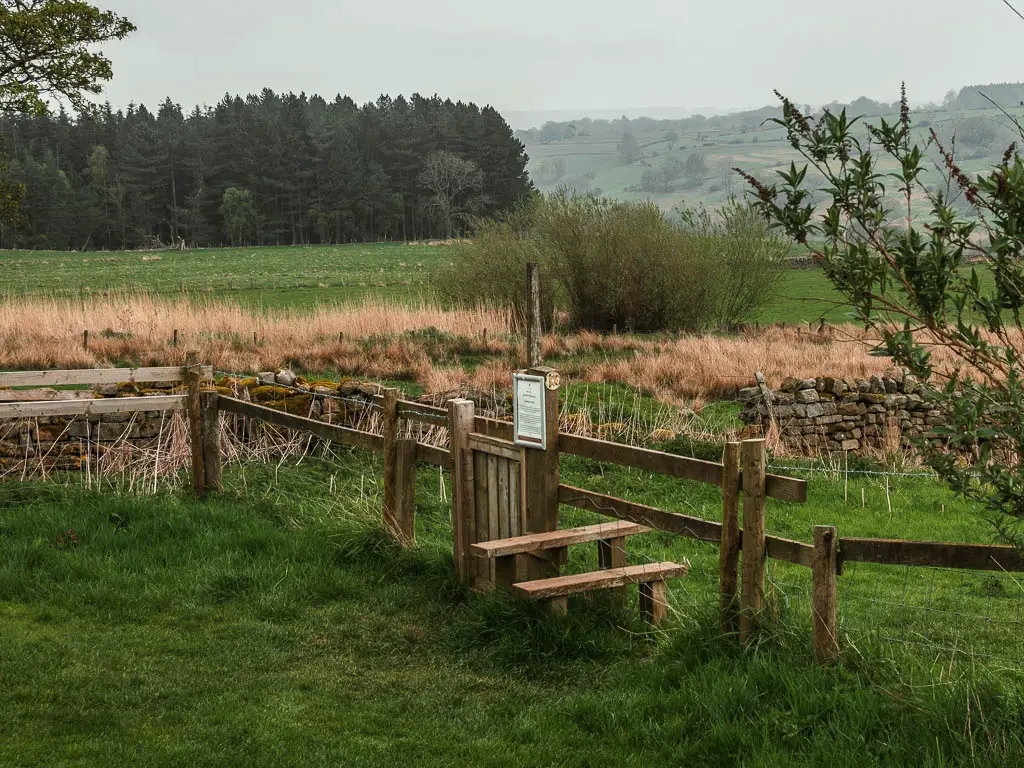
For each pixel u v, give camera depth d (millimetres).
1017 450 3408
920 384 3570
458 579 7336
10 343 21562
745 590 5469
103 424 11211
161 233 165875
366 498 9812
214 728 4914
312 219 160875
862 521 10664
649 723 4875
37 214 147750
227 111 188625
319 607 6965
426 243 147750
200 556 7859
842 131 3643
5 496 9375
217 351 21188
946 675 5027
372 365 20031
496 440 7039
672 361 20734
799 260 54156
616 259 32344
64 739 4703
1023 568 4547
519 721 5055
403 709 5281
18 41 32625
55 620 6441
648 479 12102
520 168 175250
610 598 6680
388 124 182750
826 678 4887
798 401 14938
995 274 3389
